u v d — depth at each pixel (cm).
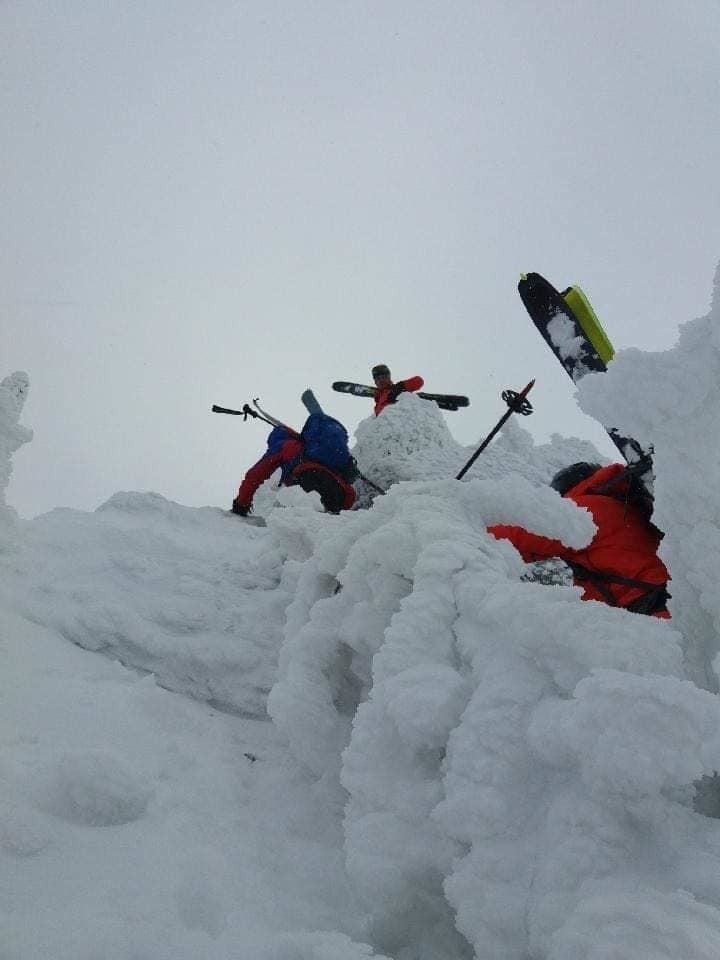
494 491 215
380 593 203
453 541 190
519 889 124
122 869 138
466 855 138
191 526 473
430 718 151
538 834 129
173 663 279
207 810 176
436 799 149
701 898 110
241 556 390
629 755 119
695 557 165
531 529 216
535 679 147
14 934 112
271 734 240
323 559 235
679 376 149
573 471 322
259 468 609
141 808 159
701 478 160
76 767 155
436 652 170
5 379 369
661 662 145
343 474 631
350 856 149
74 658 261
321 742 201
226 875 147
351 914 147
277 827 179
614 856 119
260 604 330
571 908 115
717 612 163
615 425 162
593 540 271
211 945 119
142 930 119
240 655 283
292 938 114
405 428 807
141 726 215
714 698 118
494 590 166
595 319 470
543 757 134
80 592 314
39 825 144
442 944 140
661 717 119
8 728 187
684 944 96
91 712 212
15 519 368
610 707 123
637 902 104
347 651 216
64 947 111
